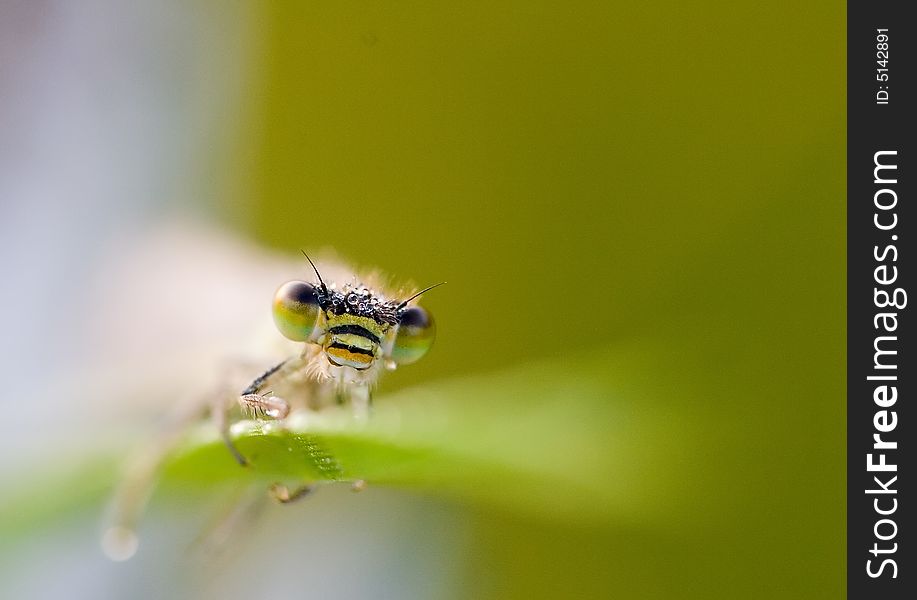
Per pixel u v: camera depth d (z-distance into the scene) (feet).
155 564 0.20
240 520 0.20
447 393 0.18
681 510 0.19
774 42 0.20
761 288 0.19
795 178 0.20
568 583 0.19
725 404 0.19
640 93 0.20
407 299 0.20
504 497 0.18
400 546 0.20
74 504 0.18
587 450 0.18
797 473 0.19
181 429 0.20
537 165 0.20
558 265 0.20
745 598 0.19
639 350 0.19
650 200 0.20
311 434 0.17
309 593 0.20
